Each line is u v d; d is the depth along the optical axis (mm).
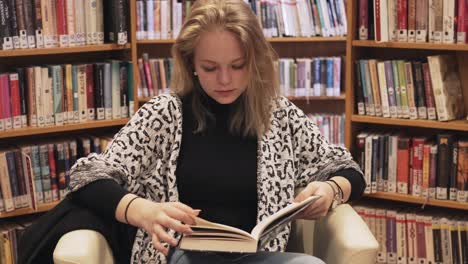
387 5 2656
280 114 2051
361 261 1779
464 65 2799
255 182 1934
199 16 1831
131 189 1924
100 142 3219
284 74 3482
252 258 1730
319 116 3596
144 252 1891
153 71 3424
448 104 2664
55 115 3061
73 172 1870
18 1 2895
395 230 2844
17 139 3189
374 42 2684
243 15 1827
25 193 2998
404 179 2779
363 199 3020
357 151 2811
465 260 2758
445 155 2693
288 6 3412
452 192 2703
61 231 1774
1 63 3148
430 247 2797
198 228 1576
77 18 3070
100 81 3150
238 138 1968
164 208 1647
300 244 2117
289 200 1963
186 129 1965
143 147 1924
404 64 2688
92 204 1793
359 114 2807
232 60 1816
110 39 3193
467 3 2529
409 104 2713
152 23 3348
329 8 3398
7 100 2924
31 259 1787
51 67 3020
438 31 2605
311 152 2070
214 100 1968
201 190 1918
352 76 2775
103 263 1776
